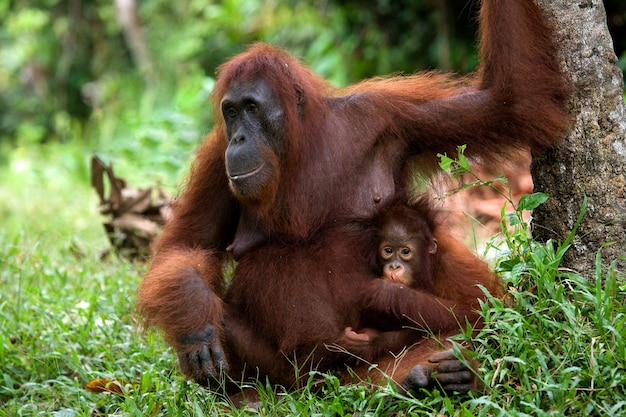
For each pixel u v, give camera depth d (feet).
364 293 26.22
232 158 26.17
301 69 28.22
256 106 26.45
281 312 26.55
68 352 31.91
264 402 24.86
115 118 101.30
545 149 27.50
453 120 27.71
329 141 27.71
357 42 75.31
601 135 26.66
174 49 99.60
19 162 88.38
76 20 113.80
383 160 28.32
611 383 21.84
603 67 26.71
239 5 90.33
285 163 26.96
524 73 26.86
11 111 115.75
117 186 47.42
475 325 25.38
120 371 29.63
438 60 70.13
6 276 39.99
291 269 26.68
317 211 27.40
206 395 26.43
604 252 26.53
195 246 29.09
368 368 25.48
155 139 69.05
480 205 44.65
